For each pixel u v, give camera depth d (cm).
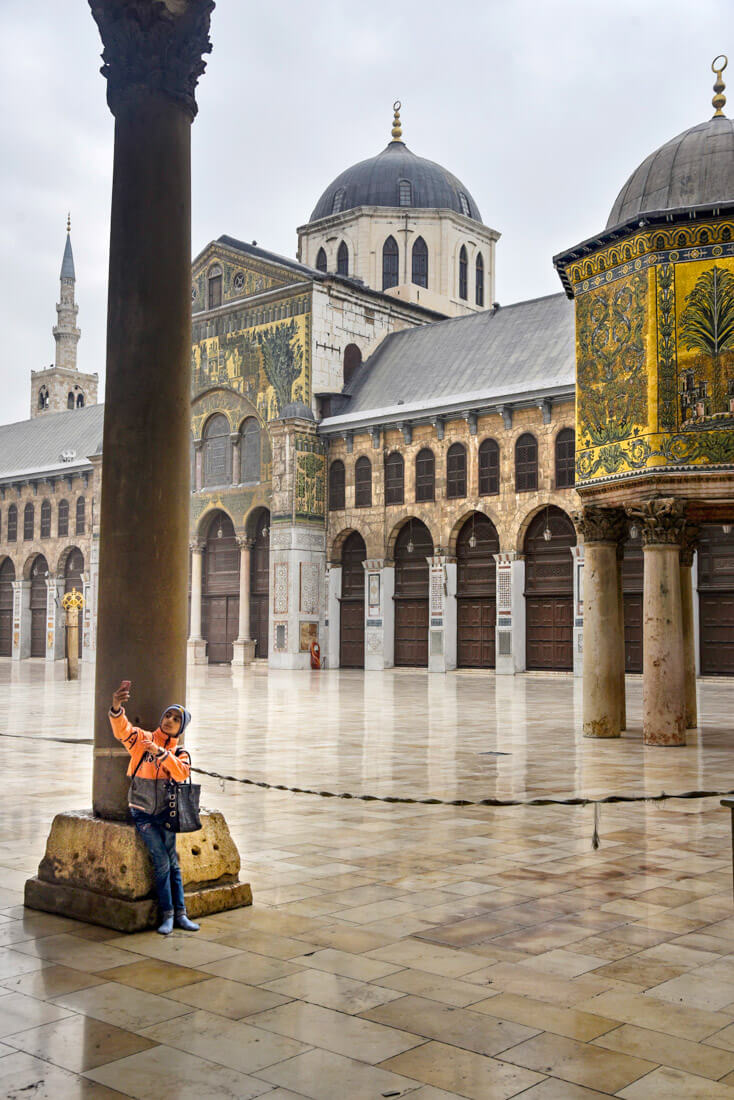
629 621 3819
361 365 5062
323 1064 477
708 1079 462
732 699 2911
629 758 1577
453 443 4291
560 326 4403
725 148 1773
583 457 1867
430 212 5750
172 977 595
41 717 2288
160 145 776
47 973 602
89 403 8994
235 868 756
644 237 1711
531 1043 501
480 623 4272
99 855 712
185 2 784
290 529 4638
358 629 4712
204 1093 448
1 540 6531
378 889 801
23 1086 455
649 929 695
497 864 888
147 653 736
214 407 5216
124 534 744
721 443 1667
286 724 2128
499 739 1850
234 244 5191
